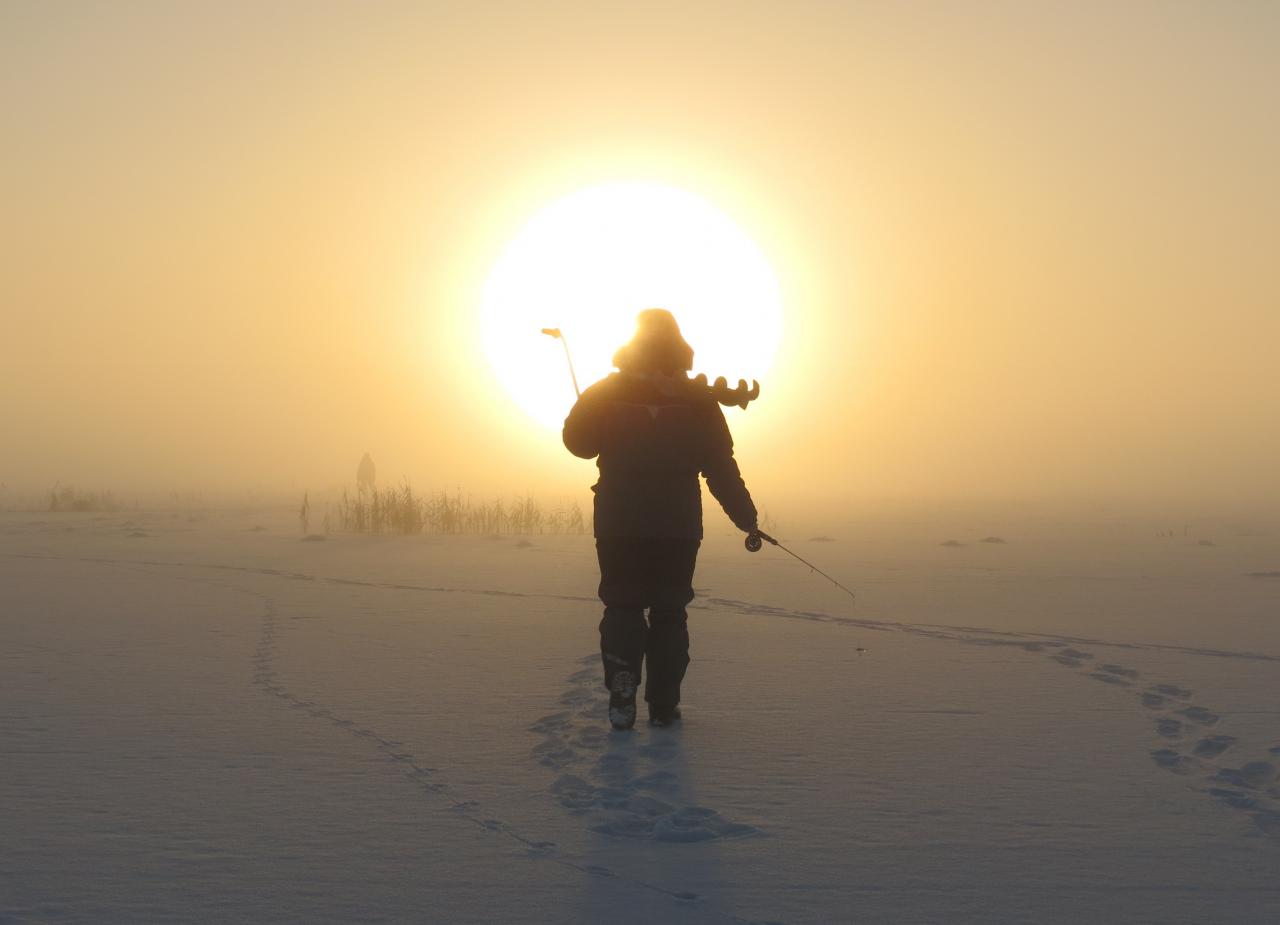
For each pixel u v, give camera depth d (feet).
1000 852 11.89
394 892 10.62
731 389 18.97
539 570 47.42
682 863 11.48
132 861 11.52
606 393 18.76
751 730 17.80
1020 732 17.66
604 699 20.24
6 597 36.42
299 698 20.26
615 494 18.22
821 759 15.90
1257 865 11.50
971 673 23.07
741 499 18.70
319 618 31.48
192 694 20.59
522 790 14.29
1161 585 42.34
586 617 31.81
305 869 11.28
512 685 21.58
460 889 10.71
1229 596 38.29
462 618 31.55
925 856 11.75
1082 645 26.89
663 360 18.92
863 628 30.07
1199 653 25.70
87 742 16.87
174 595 37.22
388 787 14.42
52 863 11.45
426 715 18.88
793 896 10.55
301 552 57.82
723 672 23.24
